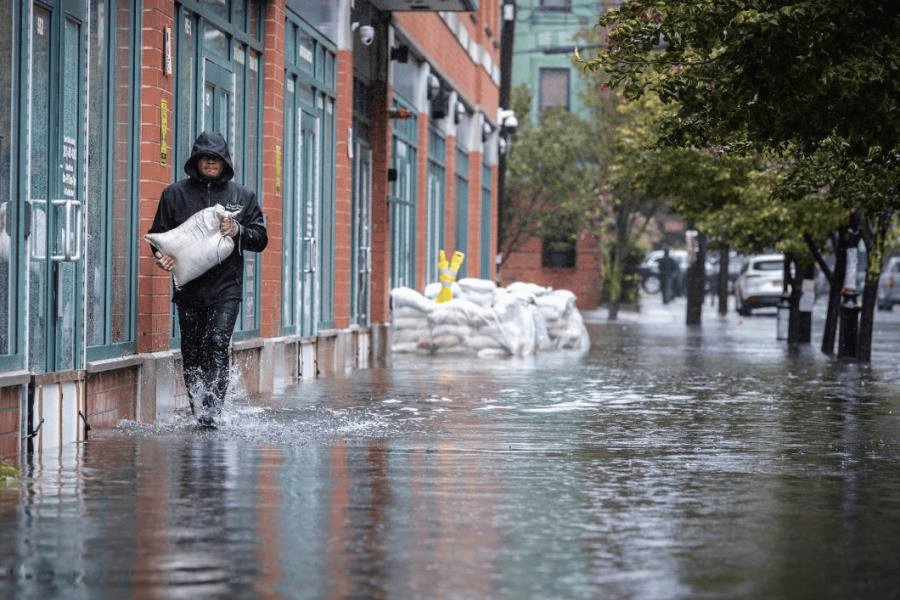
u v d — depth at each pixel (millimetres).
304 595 13789
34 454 23453
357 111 52156
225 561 15227
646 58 27234
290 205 41844
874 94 24234
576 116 119875
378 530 17047
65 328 25391
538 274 133875
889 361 55719
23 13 23375
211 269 27750
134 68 29156
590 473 22109
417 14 61281
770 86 24422
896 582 14602
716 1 24594
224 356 27891
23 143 23422
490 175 91000
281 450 24281
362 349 51000
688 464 23391
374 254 55156
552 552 15875
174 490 19781
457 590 14039
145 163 29469
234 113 36500
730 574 14875
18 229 23406
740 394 38344
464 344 56219
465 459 23547
